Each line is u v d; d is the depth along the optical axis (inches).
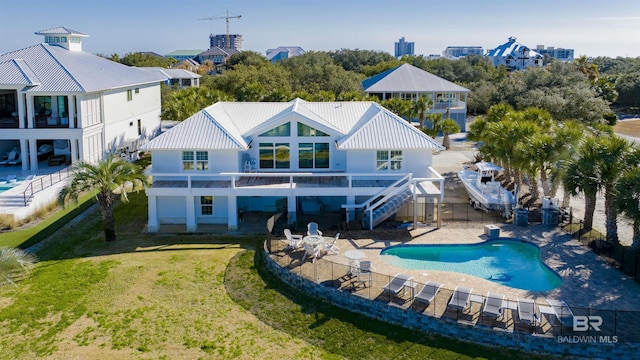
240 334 801.6
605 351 730.8
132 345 768.3
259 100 2741.1
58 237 1221.7
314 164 1428.4
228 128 1385.3
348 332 805.2
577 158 1126.4
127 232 1253.7
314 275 948.6
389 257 1071.0
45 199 1414.9
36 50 1851.6
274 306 885.8
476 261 1051.3
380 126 1376.7
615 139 1094.4
